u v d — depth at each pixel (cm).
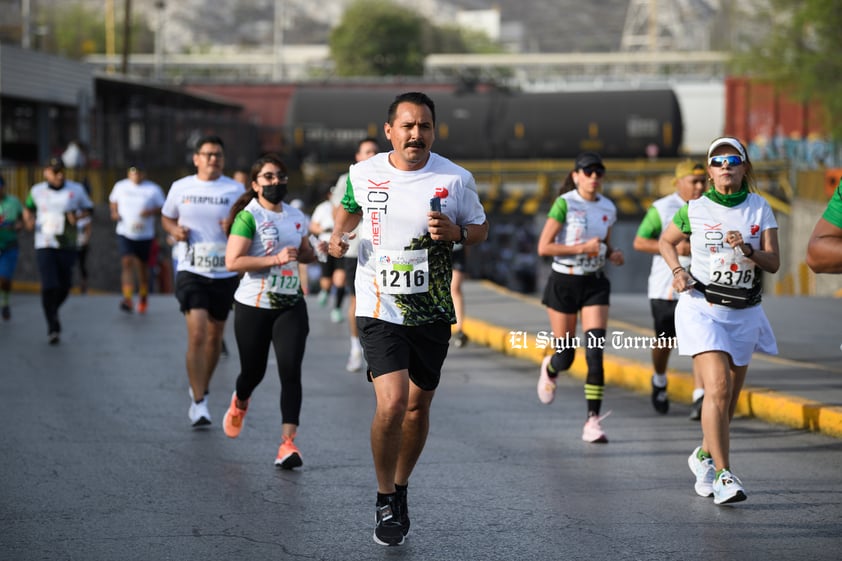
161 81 14125
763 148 13400
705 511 1738
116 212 4550
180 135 9875
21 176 6391
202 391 2412
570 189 2377
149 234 4600
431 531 1631
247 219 2062
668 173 12044
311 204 11975
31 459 2095
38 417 2516
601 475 1991
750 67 11506
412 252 1522
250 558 1503
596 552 1523
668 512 1731
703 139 15275
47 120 9050
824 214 1304
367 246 1544
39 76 8625
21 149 8706
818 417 2359
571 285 2322
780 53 11312
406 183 1527
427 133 1517
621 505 1777
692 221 1811
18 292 5884
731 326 1803
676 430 2409
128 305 4631
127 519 1692
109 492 1855
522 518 1700
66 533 1616
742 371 1864
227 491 1867
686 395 2730
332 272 4878
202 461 2089
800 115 14050
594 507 1764
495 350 3703
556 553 1521
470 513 1731
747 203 1800
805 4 10912
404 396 1502
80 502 1791
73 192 3728
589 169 2292
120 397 2781
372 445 1527
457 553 1524
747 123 14288
